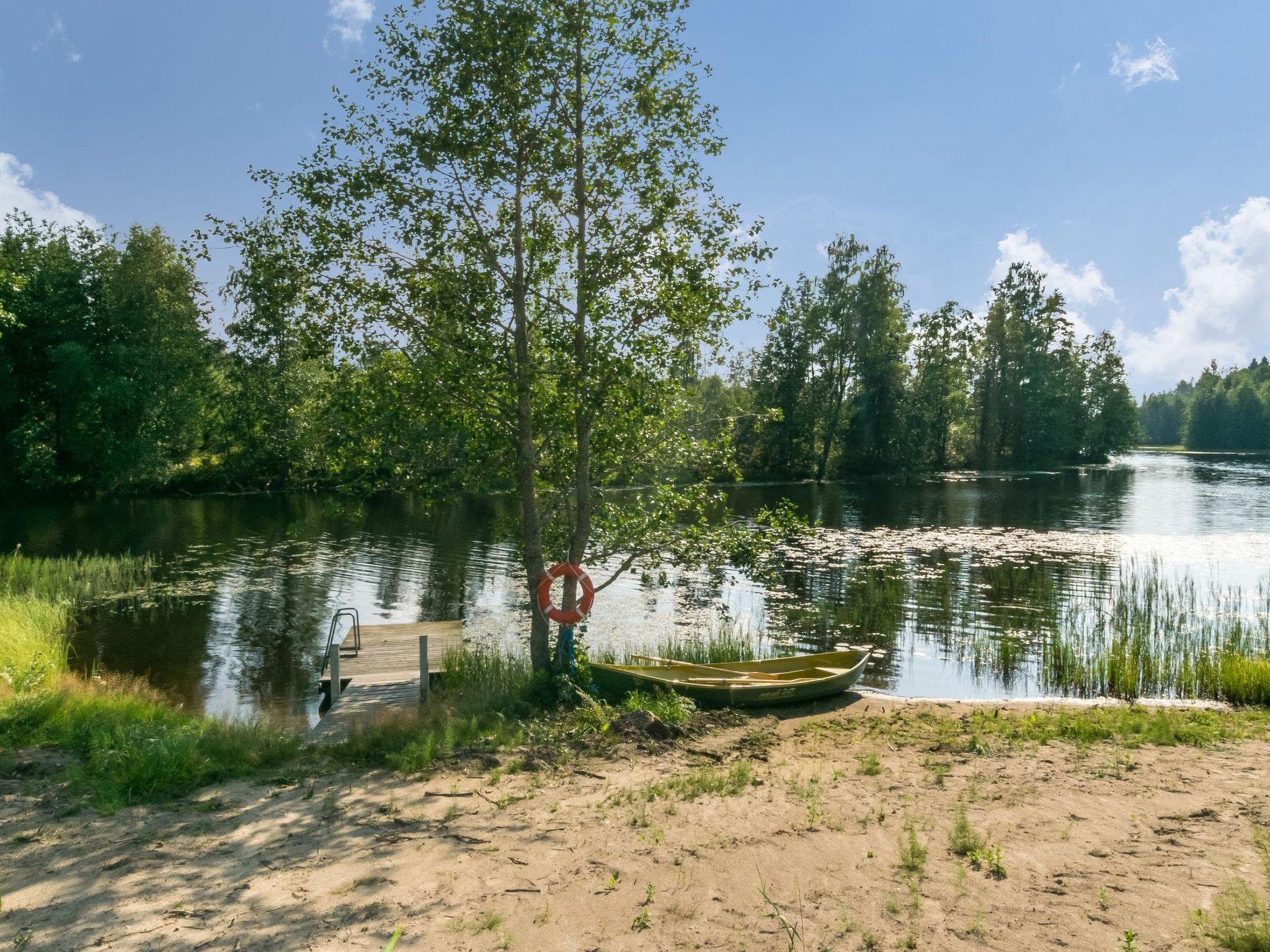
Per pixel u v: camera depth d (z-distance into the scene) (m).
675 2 11.26
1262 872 4.83
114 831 5.87
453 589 21.48
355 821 6.15
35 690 10.04
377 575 23.36
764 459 61.78
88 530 32.12
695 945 4.12
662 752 8.49
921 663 14.38
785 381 60.03
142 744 7.41
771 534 12.74
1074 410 79.25
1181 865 5.01
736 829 5.92
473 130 10.97
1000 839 5.62
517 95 10.94
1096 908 4.41
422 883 4.95
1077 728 9.36
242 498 43.94
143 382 42.62
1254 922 4.00
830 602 19.12
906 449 66.81
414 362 11.61
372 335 11.54
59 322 42.84
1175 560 24.36
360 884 4.94
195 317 44.88
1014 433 72.88
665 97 11.52
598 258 11.66
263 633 16.91
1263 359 173.75
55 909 4.57
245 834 5.84
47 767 7.27
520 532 13.71
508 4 10.80
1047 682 13.27
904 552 26.27
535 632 12.03
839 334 59.78
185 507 40.12
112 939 4.21
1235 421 137.62
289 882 4.97
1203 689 12.54
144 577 22.83
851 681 12.16
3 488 42.56
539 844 5.64
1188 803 6.39
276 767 7.84
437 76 11.09
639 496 13.26
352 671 13.59
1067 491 50.84
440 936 4.24
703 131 11.73
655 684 11.05
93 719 8.53
